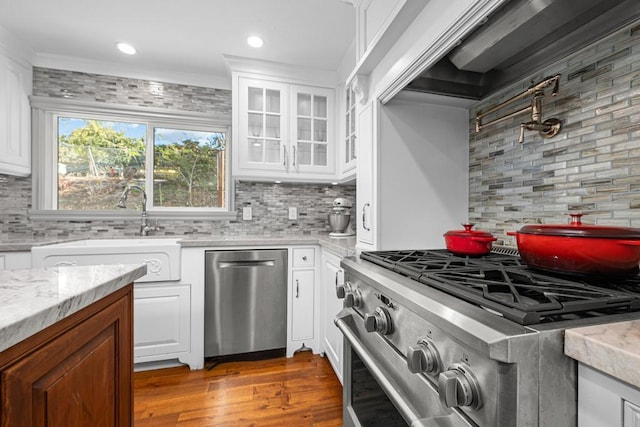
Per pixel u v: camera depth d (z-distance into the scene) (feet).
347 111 7.63
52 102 7.42
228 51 7.19
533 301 1.81
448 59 3.93
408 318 2.27
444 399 1.57
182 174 8.50
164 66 7.91
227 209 8.53
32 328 1.62
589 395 1.35
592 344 1.30
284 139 7.80
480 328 1.52
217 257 6.62
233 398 5.43
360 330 3.26
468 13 2.68
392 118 4.66
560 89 3.41
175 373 6.30
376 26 4.42
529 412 1.37
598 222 3.01
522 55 3.59
